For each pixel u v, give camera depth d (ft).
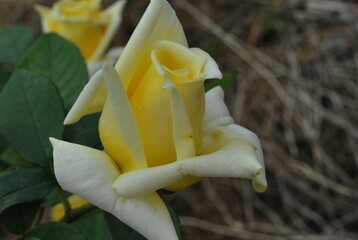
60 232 1.08
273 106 2.97
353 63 2.98
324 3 3.05
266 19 3.12
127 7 3.26
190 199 2.83
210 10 3.24
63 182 0.85
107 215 1.05
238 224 2.73
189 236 2.78
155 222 0.86
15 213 1.11
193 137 0.87
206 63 0.84
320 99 2.92
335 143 2.86
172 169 0.84
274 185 2.83
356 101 2.89
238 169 0.84
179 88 0.83
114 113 0.83
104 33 1.81
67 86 1.24
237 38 3.14
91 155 0.86
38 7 1.88
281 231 2.69
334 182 2.75
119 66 0.86
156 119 0.85
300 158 2.85
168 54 0.87
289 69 2.99
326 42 3.05
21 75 1.10
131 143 0.84
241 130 1.01
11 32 1.74
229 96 3.02
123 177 0.86
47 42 1.26
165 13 0.89
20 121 1.08
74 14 1.77
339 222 2.71
